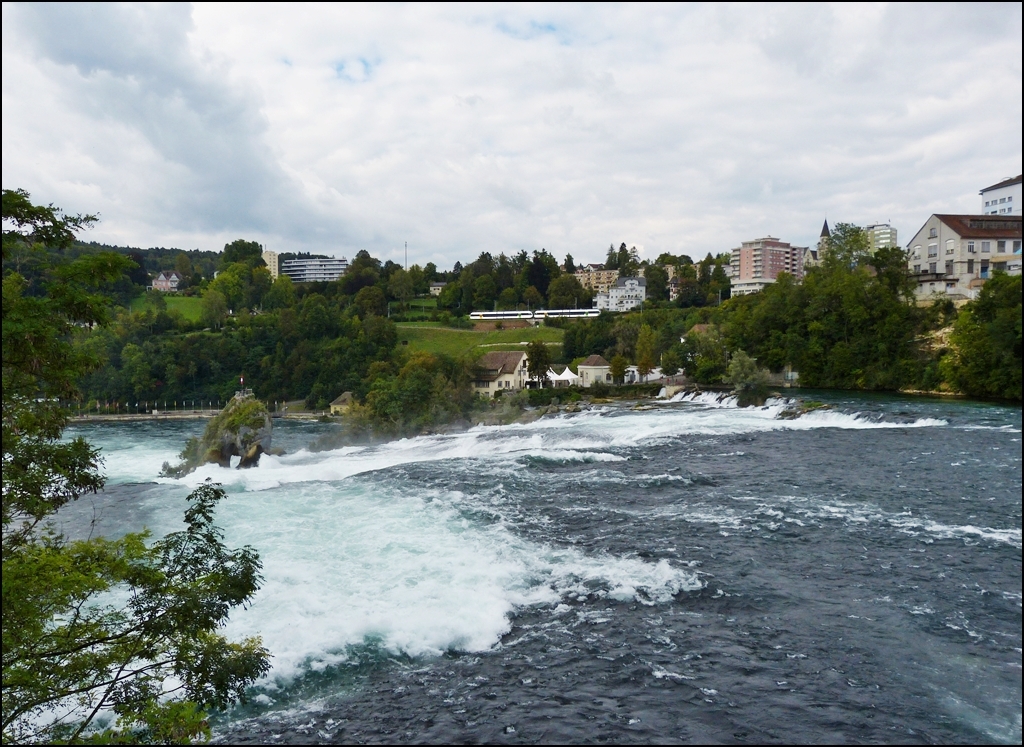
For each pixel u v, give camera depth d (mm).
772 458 48438
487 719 17594
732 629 22031
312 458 66562
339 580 26094
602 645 21156
